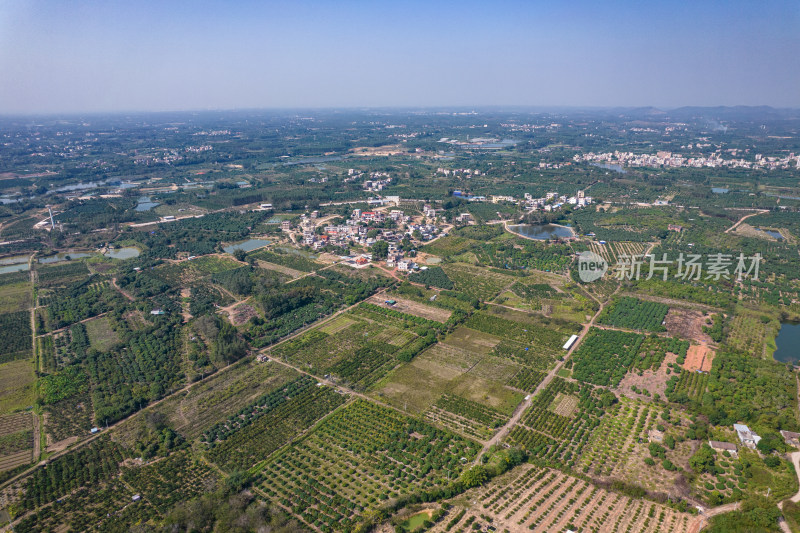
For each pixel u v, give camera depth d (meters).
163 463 166.75
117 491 154.75
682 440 175.25
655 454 166.12
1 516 144.50
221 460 168.12
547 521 139.25
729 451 166.38
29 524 141.50
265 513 141.50
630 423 183.75
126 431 184.12
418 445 173.50
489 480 157.12
